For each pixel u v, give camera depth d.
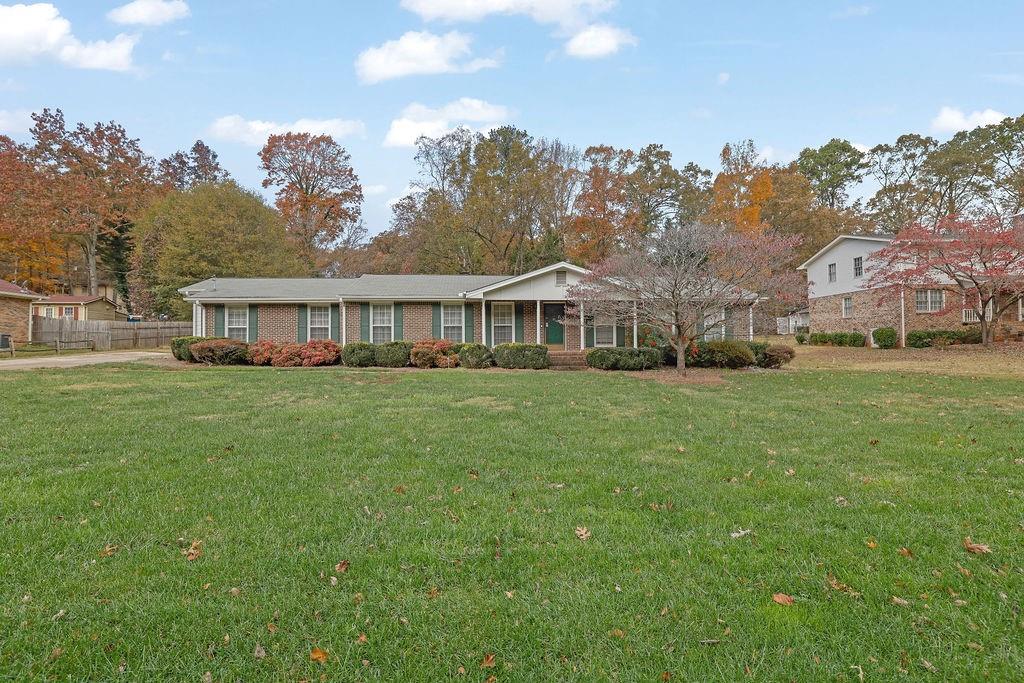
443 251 33.88
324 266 39.91
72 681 2.10
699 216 34.12
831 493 4.25
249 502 4.05
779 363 15.88
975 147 35.06
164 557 3.13
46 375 12.12
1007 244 17.72
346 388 10.52
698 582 2.85
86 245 38.44
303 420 7.18
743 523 3.65
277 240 33.19
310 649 2.29
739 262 12.84
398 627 2.45
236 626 2.45
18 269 35.62
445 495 4.24
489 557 3.16
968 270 18.08
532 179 32.97
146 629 2.42
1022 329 21.84
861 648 2.28
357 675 2.13
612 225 32.12
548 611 2.58
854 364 16.95
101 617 2.51
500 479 4.66
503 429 6.66
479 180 33.91
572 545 3.31
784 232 33.25
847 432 6.47
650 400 9.12
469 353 15.84
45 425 6.68
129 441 5.89
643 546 3.30
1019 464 4.98
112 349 25.23
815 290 28.14
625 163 34.19
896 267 21.41
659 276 13.21
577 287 15.08
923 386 11.10
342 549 3.25
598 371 14.75
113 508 3.90
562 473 4.81
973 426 6.78
